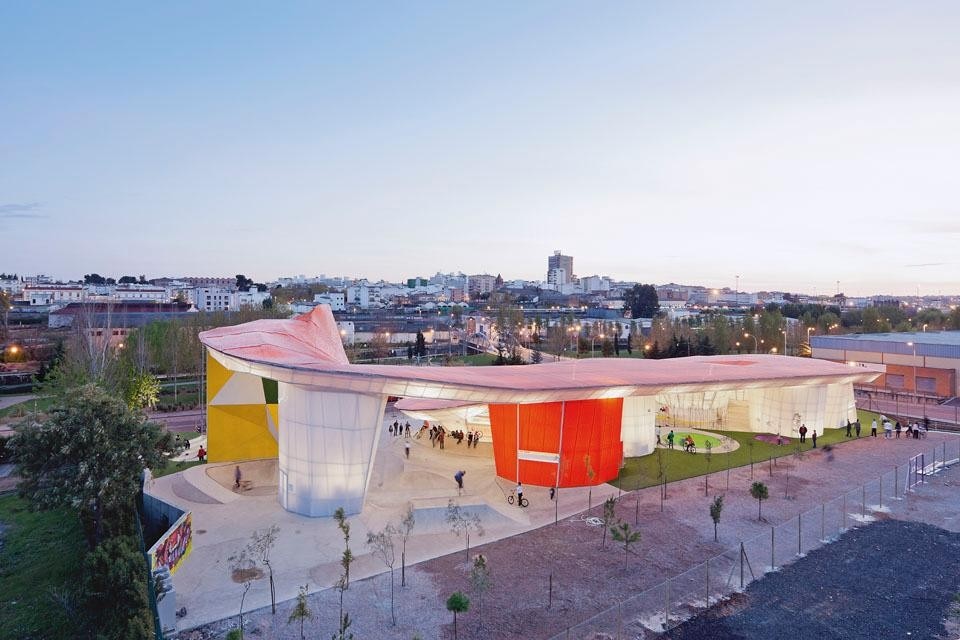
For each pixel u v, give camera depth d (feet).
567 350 400.47
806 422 161.27
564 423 114.62
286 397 99.81
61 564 80.07
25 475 75.92
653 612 67.00
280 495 102.58
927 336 279.28
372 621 64.59
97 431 76.18
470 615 65.92
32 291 645.92
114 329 336.49
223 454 128.98
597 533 91.25
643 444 141.28
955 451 142.61
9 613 67.46
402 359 356.38
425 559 81.10
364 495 98.53
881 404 215.10
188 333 268.00
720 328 344.08
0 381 247.50
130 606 57.88
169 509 86.28
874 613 67.10
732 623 64.90
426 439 162.20
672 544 86.58
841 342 269.44
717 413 182.29
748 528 92.89
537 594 71.05
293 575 75.77
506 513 99.14
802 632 63.21
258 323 134.82
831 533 90.48
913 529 92.17
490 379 108.17
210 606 67.92
